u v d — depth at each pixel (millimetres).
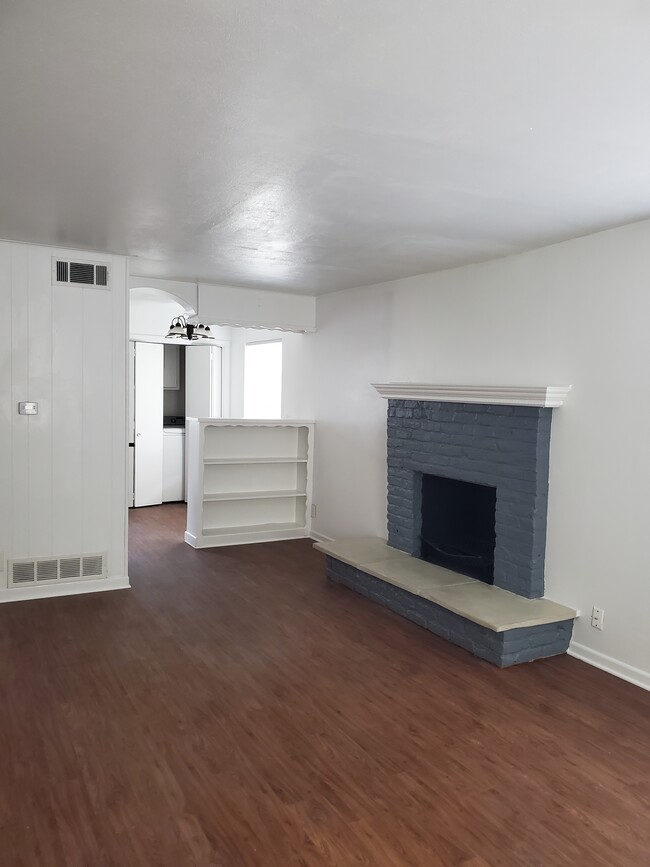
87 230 4043
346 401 6164
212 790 2533
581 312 3857
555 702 3334
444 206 3320
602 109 2160
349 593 4988
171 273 5398
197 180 3012
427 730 3033
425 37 1739
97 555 4926
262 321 6266
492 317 4512
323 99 2141
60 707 3158
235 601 4762
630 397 3584
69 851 2184
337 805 2465
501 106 2158
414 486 5059
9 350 4543
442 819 2400
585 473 3830
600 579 3760
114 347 4848
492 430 4293
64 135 2508
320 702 3277
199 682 3465
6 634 4059
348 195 3180
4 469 4590
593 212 3359
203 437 6238
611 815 2453
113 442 4914
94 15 1683
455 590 4215
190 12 1657
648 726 3119
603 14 1610
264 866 2141
